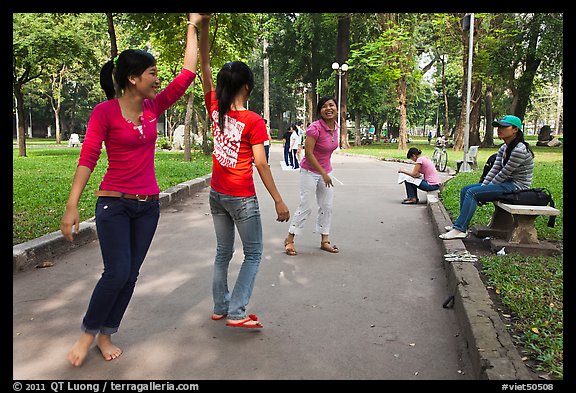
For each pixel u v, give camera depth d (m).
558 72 33.75
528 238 5.64
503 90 35.31
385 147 37.50
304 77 40.03
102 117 3.07
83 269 5.23
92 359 3.30
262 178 3.59
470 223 6.99
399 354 3.39
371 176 15.29
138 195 3.21
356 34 35.78
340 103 32.69
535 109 69.62
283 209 3.61
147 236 3.34
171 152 29.11
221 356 3.35
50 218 7.21
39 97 46.00
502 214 6.20
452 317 4.05
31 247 5.33
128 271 3.18
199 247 6.27
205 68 3.82
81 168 3.02
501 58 29.91
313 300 4.43
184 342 3.56
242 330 3.77
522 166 5.88
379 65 30.47
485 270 4.86
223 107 3.52
